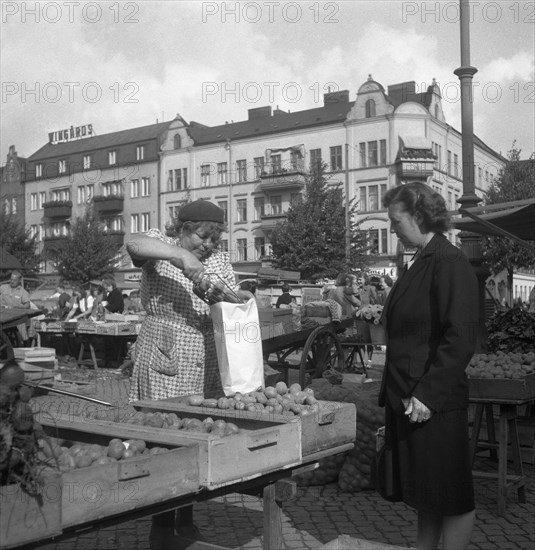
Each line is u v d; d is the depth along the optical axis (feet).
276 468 10.03
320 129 169.68
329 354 32.32
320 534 14.23
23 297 45.55
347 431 11.62
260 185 175.83
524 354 19.85
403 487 10.32
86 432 10.59
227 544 13.29
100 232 170.91
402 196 10.64
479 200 33.73
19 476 7.29
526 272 168.04
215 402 12.30
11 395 7.64
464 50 33.78
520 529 14.56
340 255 129.90
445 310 9.92
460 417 10.11
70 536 7.89
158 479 8.54
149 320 13.56
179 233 13.55
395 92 171.32
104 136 216.33
